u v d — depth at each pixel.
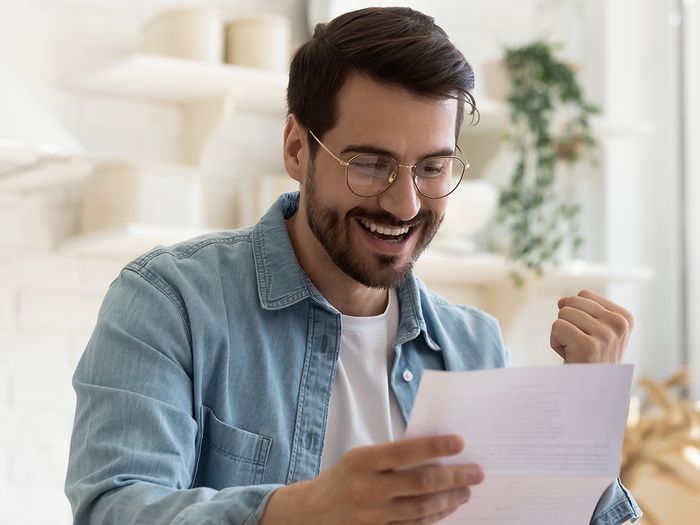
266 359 1.40
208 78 2.48
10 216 2.50
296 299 1.42
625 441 2.76
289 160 1.50
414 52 1.32
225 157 2.76
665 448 2.73
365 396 1.47
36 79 2.52
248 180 2.64
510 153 3.16
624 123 3.12
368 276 1.39
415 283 1.54
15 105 2.13
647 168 3.37
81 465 1.25
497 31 3.19
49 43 2.54
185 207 2.47
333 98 1.36
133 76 2.46
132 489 1.18
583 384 1.08
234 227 2.75
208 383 1.36
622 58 3.35
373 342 1.49
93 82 2.52
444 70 1.33
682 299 3.35
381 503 1.02
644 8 3.38
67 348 2.54
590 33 3.35
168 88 2.56
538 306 3.23
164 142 2.66
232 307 1.40
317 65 1.39
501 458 1.09
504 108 2.88
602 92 3.31
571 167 3.11
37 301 2.52
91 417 1.27
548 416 1.09
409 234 1.39
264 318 1.42
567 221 3.21
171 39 2.48
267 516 1.09
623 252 3.32
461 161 1.43
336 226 1.37
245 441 1.35
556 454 1.11
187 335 1.34
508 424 1.08
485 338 1.63
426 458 1.01
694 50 3.38
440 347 1.56
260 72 2.53
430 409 1.05
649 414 2.99
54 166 2.22
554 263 2.91
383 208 1.34
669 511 2.69
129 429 1.25
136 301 1.35
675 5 3.38
